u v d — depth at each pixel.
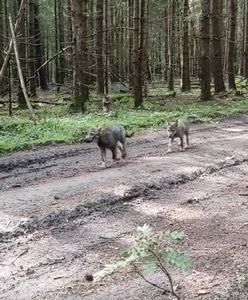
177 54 46.03
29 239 6.46
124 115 19.03
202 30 24.27
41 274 5.48
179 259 3.32
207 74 24.66
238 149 12.30
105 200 7.95
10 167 11.00
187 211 7.55
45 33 45.50
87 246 6.22
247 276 5.25
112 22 38.47
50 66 54.91
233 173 9.91
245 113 20.66
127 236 6.54
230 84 29.70
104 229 6.80
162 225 6.95
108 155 12.10
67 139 14.12
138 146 13.24
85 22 22.25
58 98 28.72
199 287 5.06
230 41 29.61
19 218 7.11
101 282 5.24
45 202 7.91
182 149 12.41
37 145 13.48
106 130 10.59
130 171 9.93
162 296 4.89
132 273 5.41
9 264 5.73
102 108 21.83
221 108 21.59
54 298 4.95
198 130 16.11
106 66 26.75
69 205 7.66
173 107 22.12
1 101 25.41
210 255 5.86
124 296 4.92
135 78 21.89
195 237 6.46
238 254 5.89
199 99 25.05
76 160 11.58
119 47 43.41
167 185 8.91
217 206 7.79
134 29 21.50
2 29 29.19
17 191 8.77
